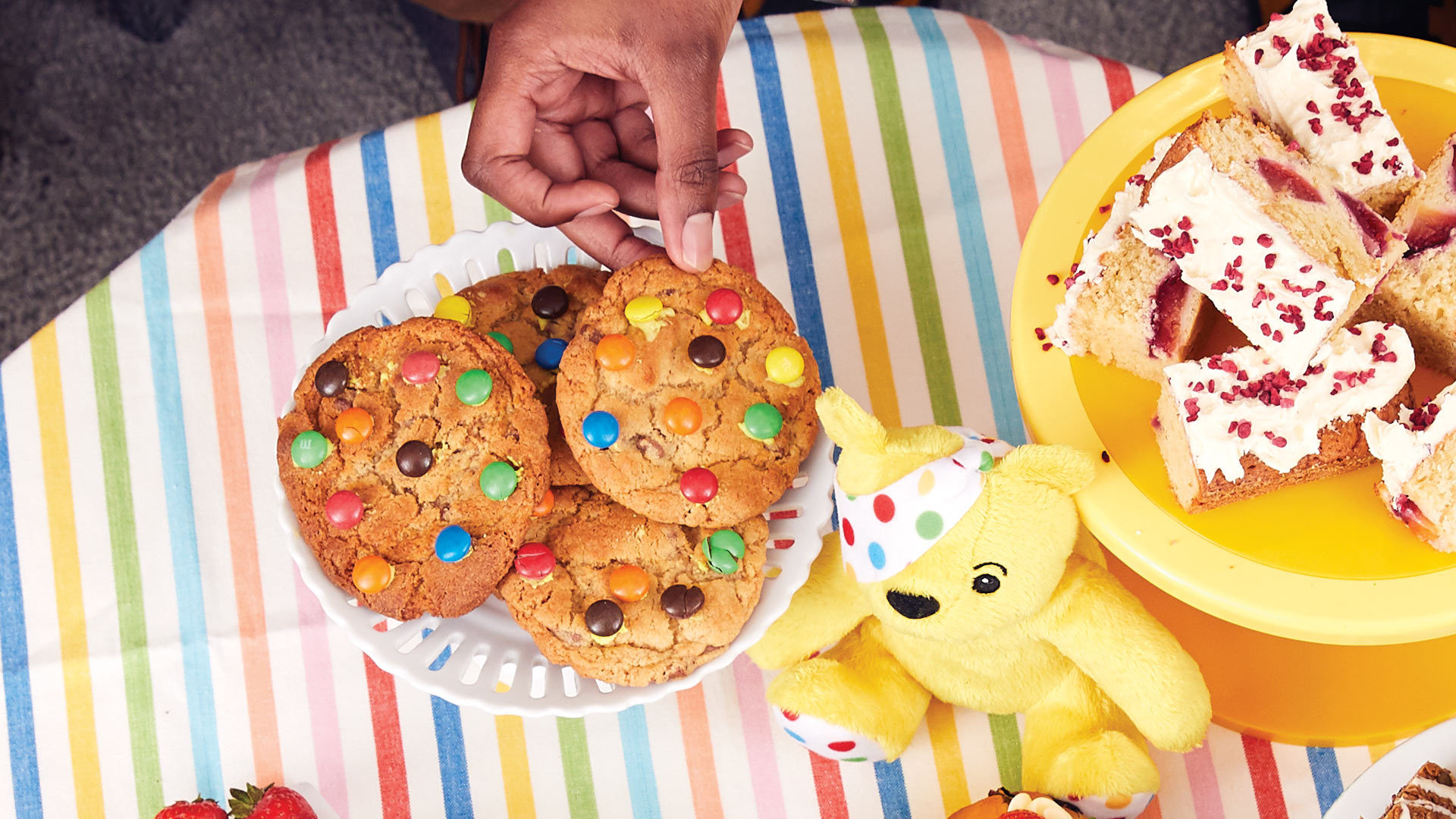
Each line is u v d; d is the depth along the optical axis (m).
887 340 0.96
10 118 1.39
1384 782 0.84
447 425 0.86
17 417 0.94
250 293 0.95
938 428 0.83
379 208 0.96
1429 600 0.82
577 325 0.88
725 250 0.96
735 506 0.85
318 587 0.84
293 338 0.95
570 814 0.93
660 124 0.85
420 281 0.90
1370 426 0.83
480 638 0.88
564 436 0.88
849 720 0.88
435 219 0.96
